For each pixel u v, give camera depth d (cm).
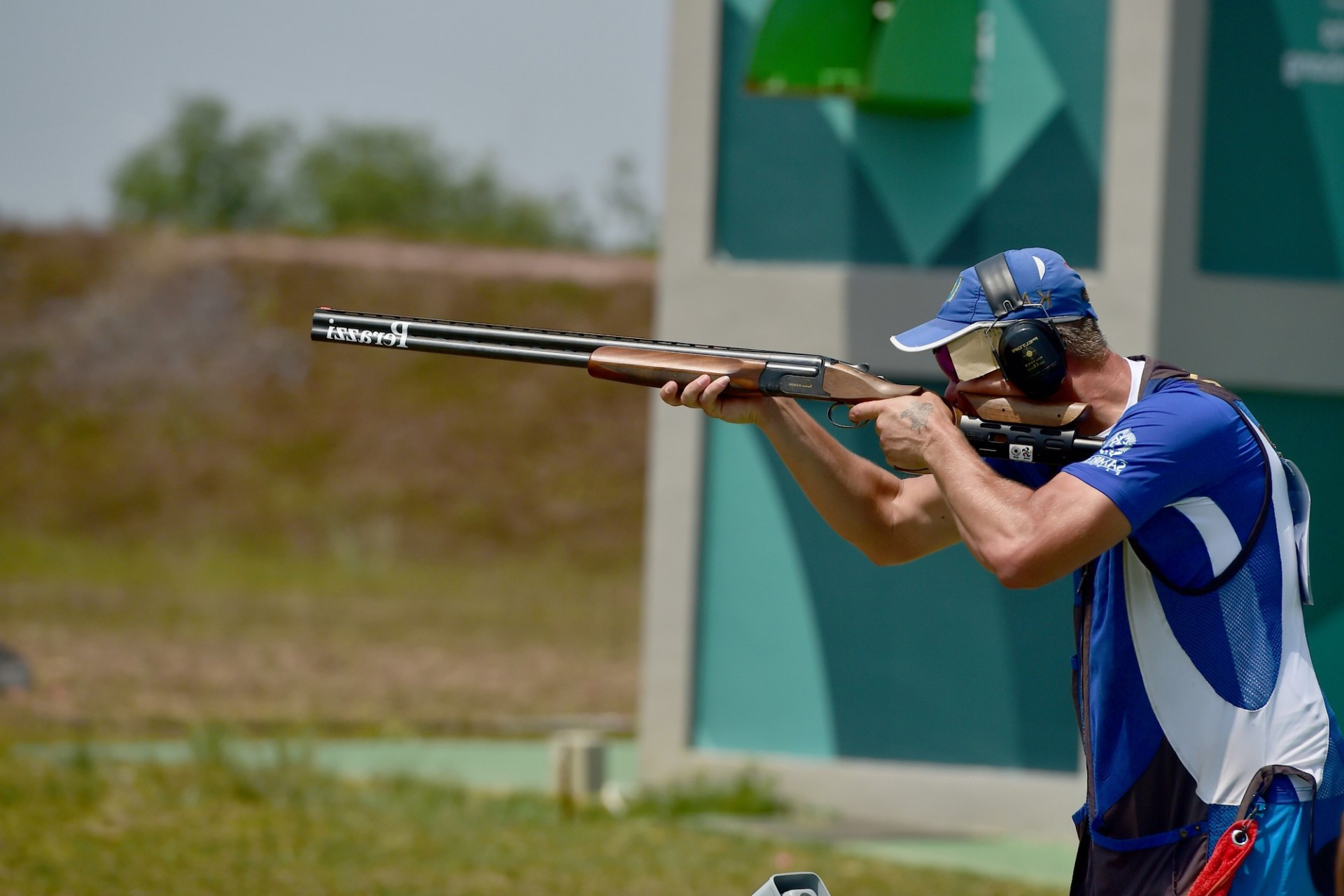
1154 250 2280
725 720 2539
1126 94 2294
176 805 2178
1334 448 2361
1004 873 2056
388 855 1956
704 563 2555
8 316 8025
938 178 2470
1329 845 803
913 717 2452
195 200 15825
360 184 15875
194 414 7612
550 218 15450
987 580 2430
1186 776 816
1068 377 873
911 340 884
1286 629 822
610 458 7612
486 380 7975
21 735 2856
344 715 3447
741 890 1855
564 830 2162
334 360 7988
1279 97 2381
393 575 6419
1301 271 2389
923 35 2342
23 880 1714
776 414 1000
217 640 4500
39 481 7156
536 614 5541
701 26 2530
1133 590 835
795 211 2538
